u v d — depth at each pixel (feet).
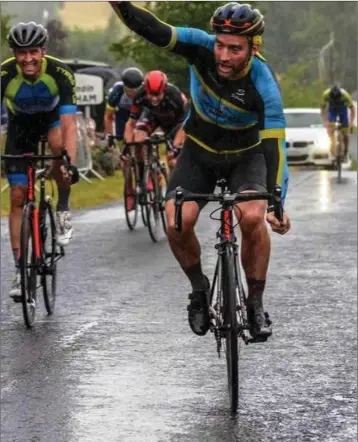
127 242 63.05
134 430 27.02
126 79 66.39
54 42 156.87
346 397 29.91
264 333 30.19
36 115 42.09
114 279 49.65
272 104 30.53
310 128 142.72
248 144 31.78
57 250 43.42
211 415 28.27
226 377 32.04
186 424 27.50
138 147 65.36
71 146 41.45
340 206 82.43
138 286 47.75
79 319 40.70
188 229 30.89
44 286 41.16
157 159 66.23
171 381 31.58
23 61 40.34
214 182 32.42
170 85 64.95
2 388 30.83
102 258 56.44
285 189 30.35
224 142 31.63
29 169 40.16
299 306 42.86
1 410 28.73
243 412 28.55
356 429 27.04
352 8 290.15
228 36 29.71
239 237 63.10
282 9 299.99
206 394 30.25
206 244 60.34
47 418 27.99
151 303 43.75
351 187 102.01
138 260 55.72
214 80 30.81
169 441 26.17
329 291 46.19
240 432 26.84
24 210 39.24
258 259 30.50
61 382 31.50
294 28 300.61
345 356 34.60
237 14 29.58
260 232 30.42
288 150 137.28
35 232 39.78
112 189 101.40
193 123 31.86
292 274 50.70
